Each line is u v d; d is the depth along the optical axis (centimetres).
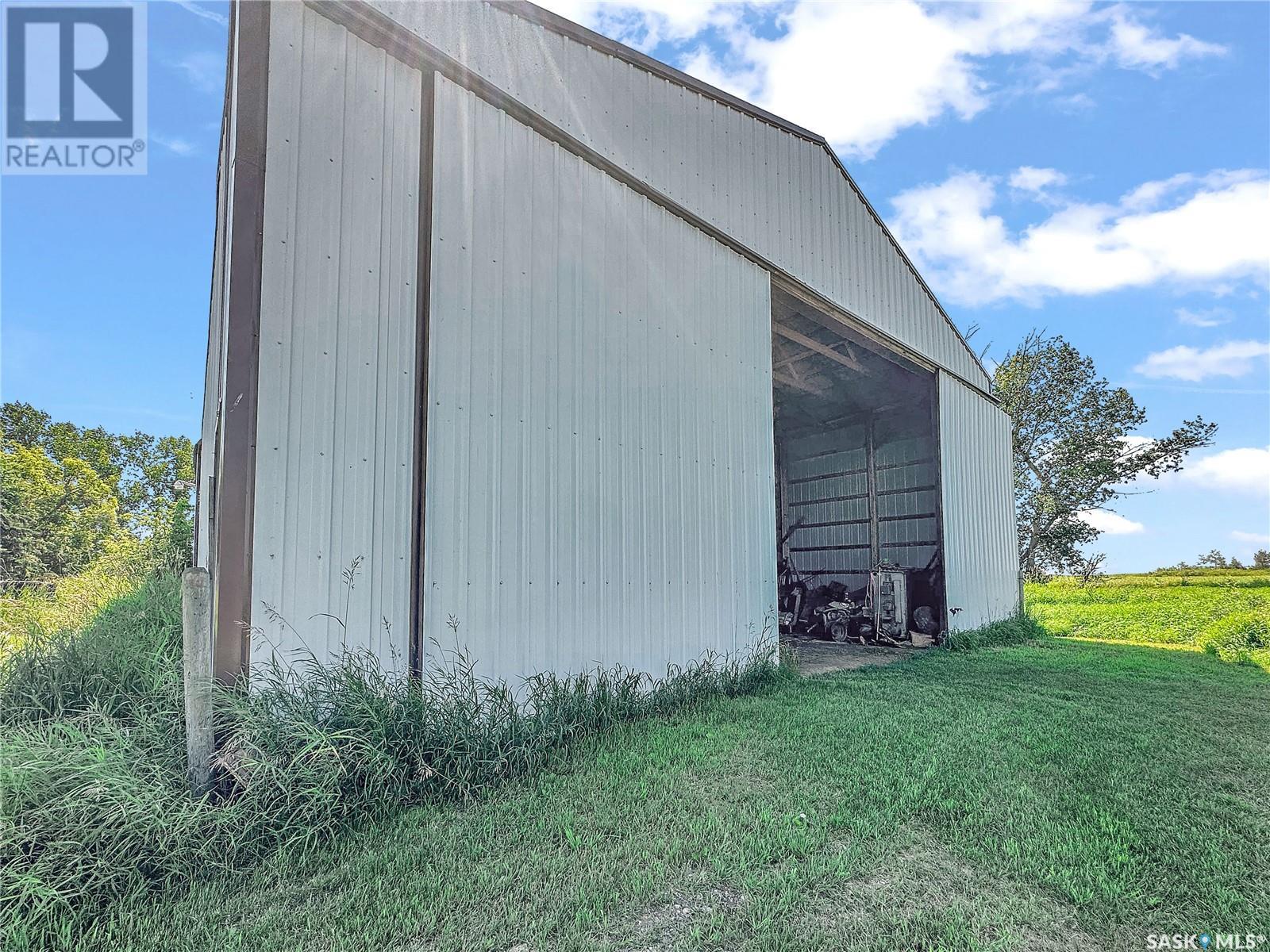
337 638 322
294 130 334
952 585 947
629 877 224
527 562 411
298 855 236
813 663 746
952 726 427
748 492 611
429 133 389
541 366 435
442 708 320
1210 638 930
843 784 315
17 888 190
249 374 305
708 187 603
